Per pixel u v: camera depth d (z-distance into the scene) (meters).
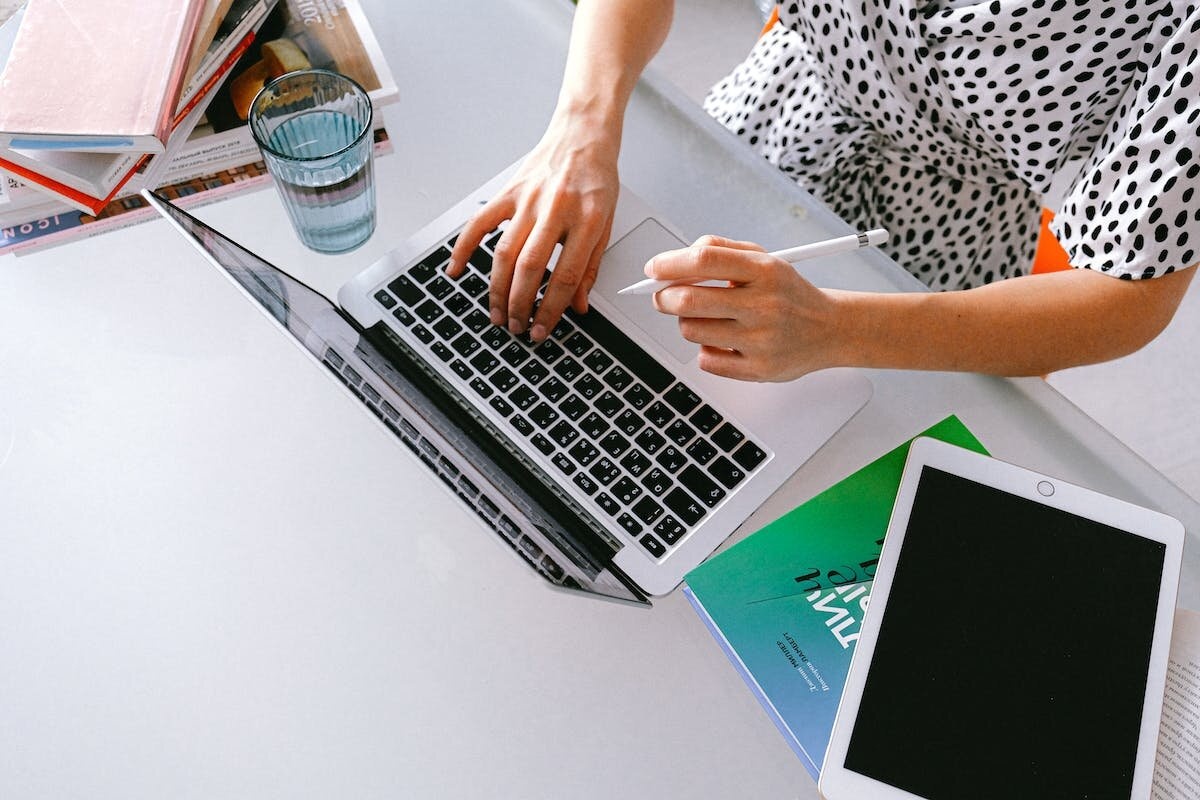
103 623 0.66
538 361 0.74
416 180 0.83
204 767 0.62
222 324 0.77
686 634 0.66
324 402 0.74
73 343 0.75
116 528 0.69
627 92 0.84
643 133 0.86
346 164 0.72
